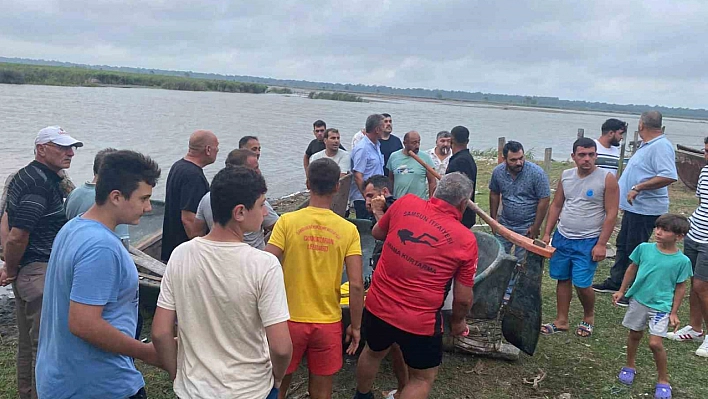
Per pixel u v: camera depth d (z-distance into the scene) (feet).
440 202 11.36
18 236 11.08
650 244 14.07
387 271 11.40
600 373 15.12
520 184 18.62
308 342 10.87
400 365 12.94
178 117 121.90
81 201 11.57
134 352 7.79
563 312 17.85
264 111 169.17
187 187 14.56
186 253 7.77
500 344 15.81
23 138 68.03
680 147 43.80
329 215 10.99
